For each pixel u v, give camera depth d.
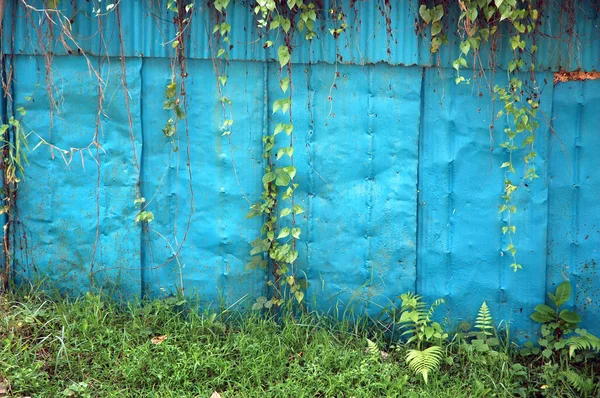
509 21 5.21
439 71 5.26
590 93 5.26
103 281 5.29
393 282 5.37
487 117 5.29
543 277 5.35
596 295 5.33
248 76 5.23
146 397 4.49
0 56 5.13
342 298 5.38
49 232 5.27
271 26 5.07
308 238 5.33
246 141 5.27
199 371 4.71
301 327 5.18
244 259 5.34
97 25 5.14
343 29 5.18
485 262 5.38
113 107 5.20
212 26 5.18
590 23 5.23
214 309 5.35
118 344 4.85
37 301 5.13
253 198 5.30
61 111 5.21
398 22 5.20
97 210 5.26
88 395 4.37
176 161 5.28
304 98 5.25
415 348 5.20
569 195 5.32
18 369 4.48
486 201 5.34
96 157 5.24
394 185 5.31
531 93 5.26
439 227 5.37
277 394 4.59
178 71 5.20
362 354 5.01
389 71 5.24
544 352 5.14
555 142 5.30
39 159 5.23
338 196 5.32
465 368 5.02
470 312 5.39
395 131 5.28
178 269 5.34
